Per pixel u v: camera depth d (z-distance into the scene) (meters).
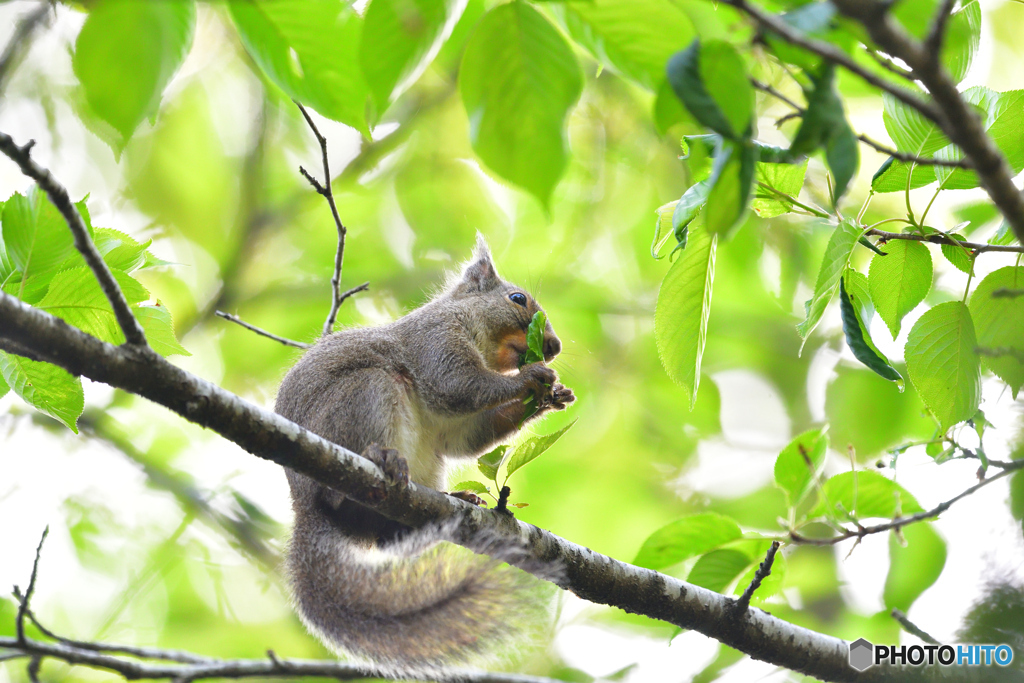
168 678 8.17
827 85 4.15
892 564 11.49
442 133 18.80
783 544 7.95
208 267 18.83
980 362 7.16
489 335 11.77
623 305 18.83
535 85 4.37
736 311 18.70
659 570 8.64
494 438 11.20
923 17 4.15
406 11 4.08
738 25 4.39
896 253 7.42
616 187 18.84
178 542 15.84
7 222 6.86
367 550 9.44
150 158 18.23
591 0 4.20
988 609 8.41
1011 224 4.57
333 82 4.60
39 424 15.80
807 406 18.86
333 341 10.57
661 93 4.30
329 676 8.74
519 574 9.02
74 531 15.48
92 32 3.88
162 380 6.50
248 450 7.09
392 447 9.88
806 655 8.53
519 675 9.66
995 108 6.70
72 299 7.31
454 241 18.94
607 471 18.06
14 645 7.65
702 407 18.59
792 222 17.47
